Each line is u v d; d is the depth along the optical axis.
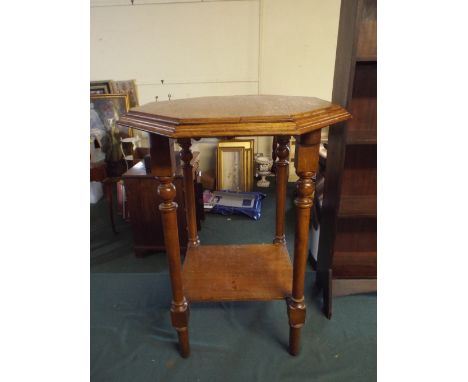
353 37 0.99
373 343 1.19
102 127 2.66
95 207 2.50
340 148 1.13
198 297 1.13
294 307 1.06
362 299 1.40
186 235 1.81
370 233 1.41
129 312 1.38
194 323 1.31
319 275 1.45
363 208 1.24
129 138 2.60
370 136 1.13
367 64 1.12
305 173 0.90
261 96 1.20
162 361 1.14
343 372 1.08
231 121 0.75
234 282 1.20
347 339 1.21
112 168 2.57
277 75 2.64
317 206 1.67
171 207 0.93
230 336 1.24
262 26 2.49
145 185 1.72
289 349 1.15
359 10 0.96
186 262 1.34
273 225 2.17
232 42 2.54
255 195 2.50
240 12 2.46
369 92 1.19
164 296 1.48
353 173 1.33
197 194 2.07
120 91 2.67
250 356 1.15
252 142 2.70
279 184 1.41
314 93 2.68
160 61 2.61
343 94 1.09
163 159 0.87
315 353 1.15
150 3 2.45
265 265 1.31
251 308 1.38
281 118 0.75
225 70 2.62
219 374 1.08
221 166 2.71
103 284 1.56
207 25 2.50
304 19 2.48
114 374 1.09
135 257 1.85
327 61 2.59
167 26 2.51
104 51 2.58
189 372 1.09
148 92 2.69
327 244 1.31
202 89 2.68
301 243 0.98
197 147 2.87
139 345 1.21
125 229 2.16
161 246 1.83
